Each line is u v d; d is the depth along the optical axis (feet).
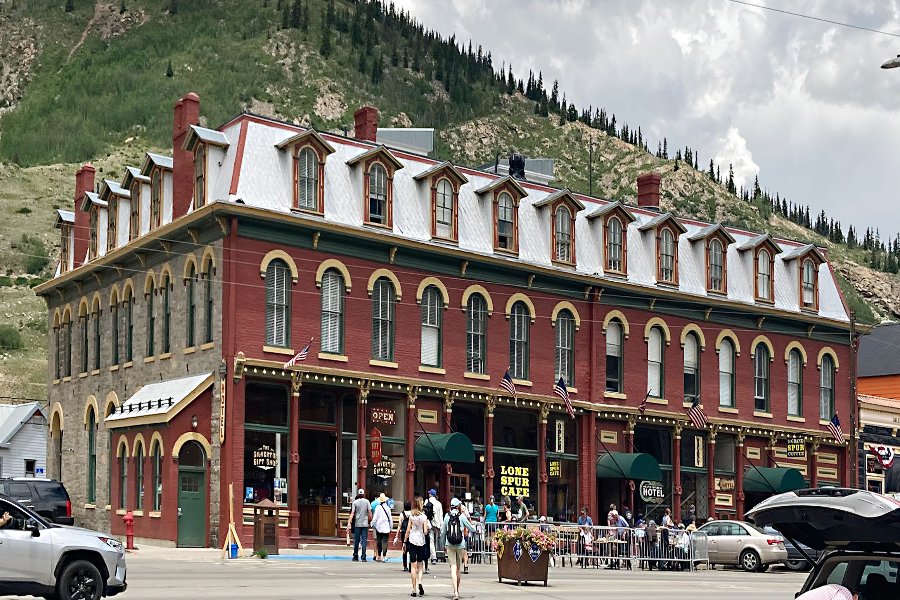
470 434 160.45
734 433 187.42
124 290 165.78
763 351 194.08
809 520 43.55
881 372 255.50
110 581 74.64
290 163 144.46
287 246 143.33
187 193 150.10
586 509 161.58
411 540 89.15
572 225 171.83
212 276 142.72
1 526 71.56
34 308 476.95
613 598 88.99
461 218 160.86
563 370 169.99
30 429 225.76
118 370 165.17
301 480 145.59
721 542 146.51
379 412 151.12
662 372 180.75
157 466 141.38
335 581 97.30
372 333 150.30
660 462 180.34
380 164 152.56
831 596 43.27
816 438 197.57
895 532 41.88
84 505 170.60
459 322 159.02
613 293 175.42
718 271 188.75
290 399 142.20
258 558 124.88
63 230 192.34
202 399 139.33
